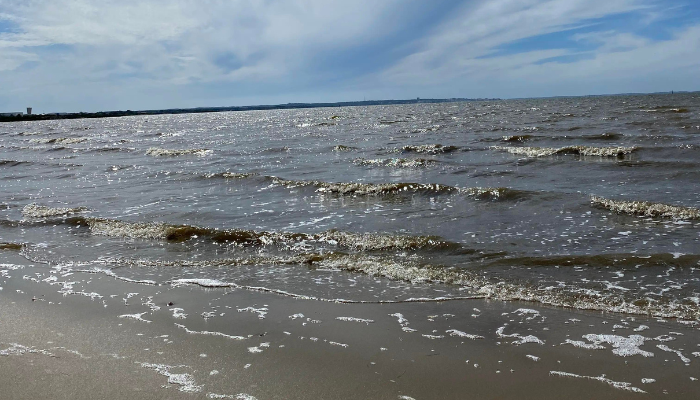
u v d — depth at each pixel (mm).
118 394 4312
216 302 6707
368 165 20078
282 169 19906
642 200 11859
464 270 7637
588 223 10094
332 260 8406
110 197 14984
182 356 5059
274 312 6289
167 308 6500
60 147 33969
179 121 95625
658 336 5266
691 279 6844
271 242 9625
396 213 11703
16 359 5035
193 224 11273
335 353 5086
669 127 29234
